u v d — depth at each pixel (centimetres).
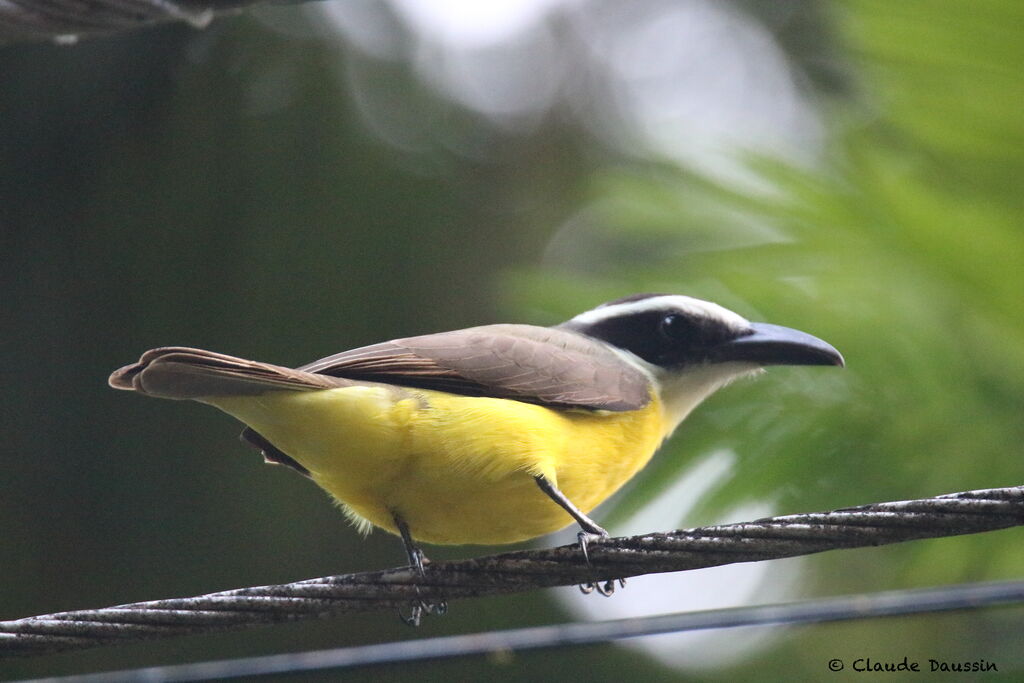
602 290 1178
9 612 1388
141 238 1416
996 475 1012
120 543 1420
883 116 1091
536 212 1577
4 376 1406
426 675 1523
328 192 1452
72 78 1386
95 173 1408
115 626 796
